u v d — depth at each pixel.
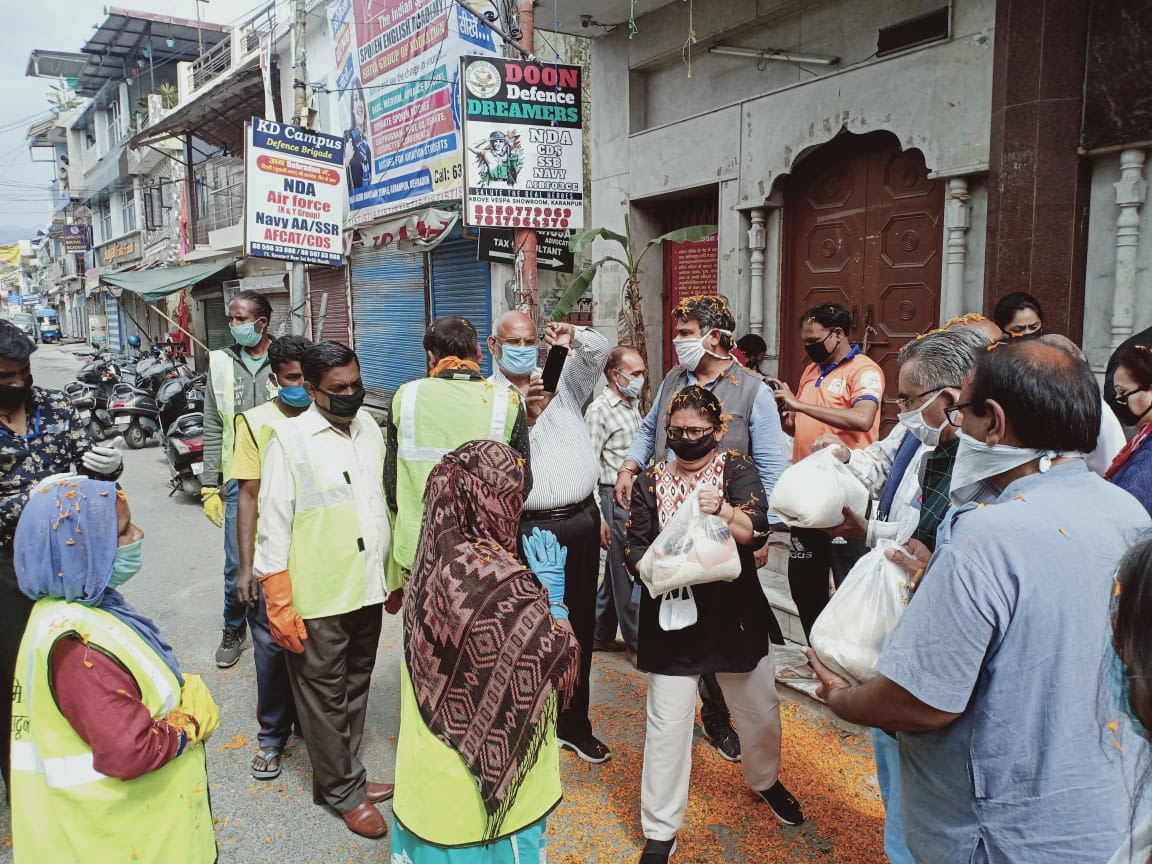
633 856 2.74
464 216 5.79
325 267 13.51
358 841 2.89
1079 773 1.29
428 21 9.11
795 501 2.13
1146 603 0.85
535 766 1.92
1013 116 4.00
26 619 2.80
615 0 6.33
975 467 1.53
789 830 2.85
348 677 3.07
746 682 2.71
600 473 4.36
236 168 16.59
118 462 2.09
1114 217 3.94
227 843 2.88
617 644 4.62
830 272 5.68
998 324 3.22
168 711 1.84
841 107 5.21
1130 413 2.39
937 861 1.47
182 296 20.17
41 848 1.73
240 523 3.26
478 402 2.96
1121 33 3.71
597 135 7.41
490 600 1.84
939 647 1.36
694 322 3.23
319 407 2.97
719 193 6.20
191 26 20.48
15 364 2.72
